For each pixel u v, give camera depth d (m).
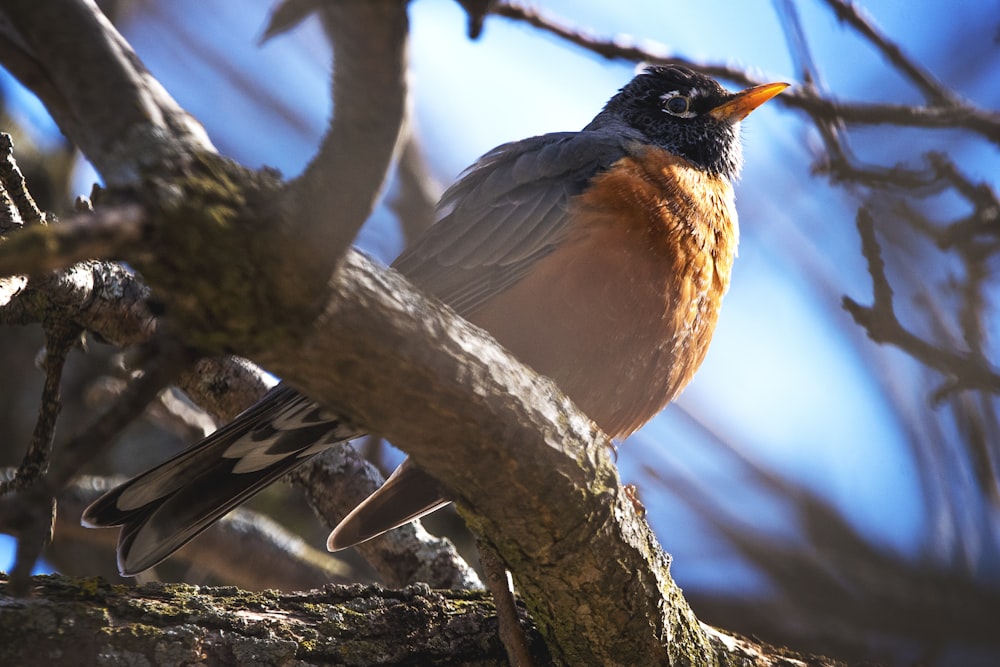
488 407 4.99
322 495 9.31
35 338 11.75
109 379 10.65
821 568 11.08
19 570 3.98
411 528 9.01
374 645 6.26
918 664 9.26
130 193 3.84
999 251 9.45
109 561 11.13
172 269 3.96
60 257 3.63
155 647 5.68
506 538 5.73
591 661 6.38
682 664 6.49
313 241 4.00
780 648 7.04
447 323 4.79
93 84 4.13
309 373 4.54
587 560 5.80
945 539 10.89
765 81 9.53
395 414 4.84
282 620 6.12
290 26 3.88
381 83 3.77
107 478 10.29
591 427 5.55
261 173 4.16
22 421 11.37
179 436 11.68
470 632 6.51
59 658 5.50
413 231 11.44
